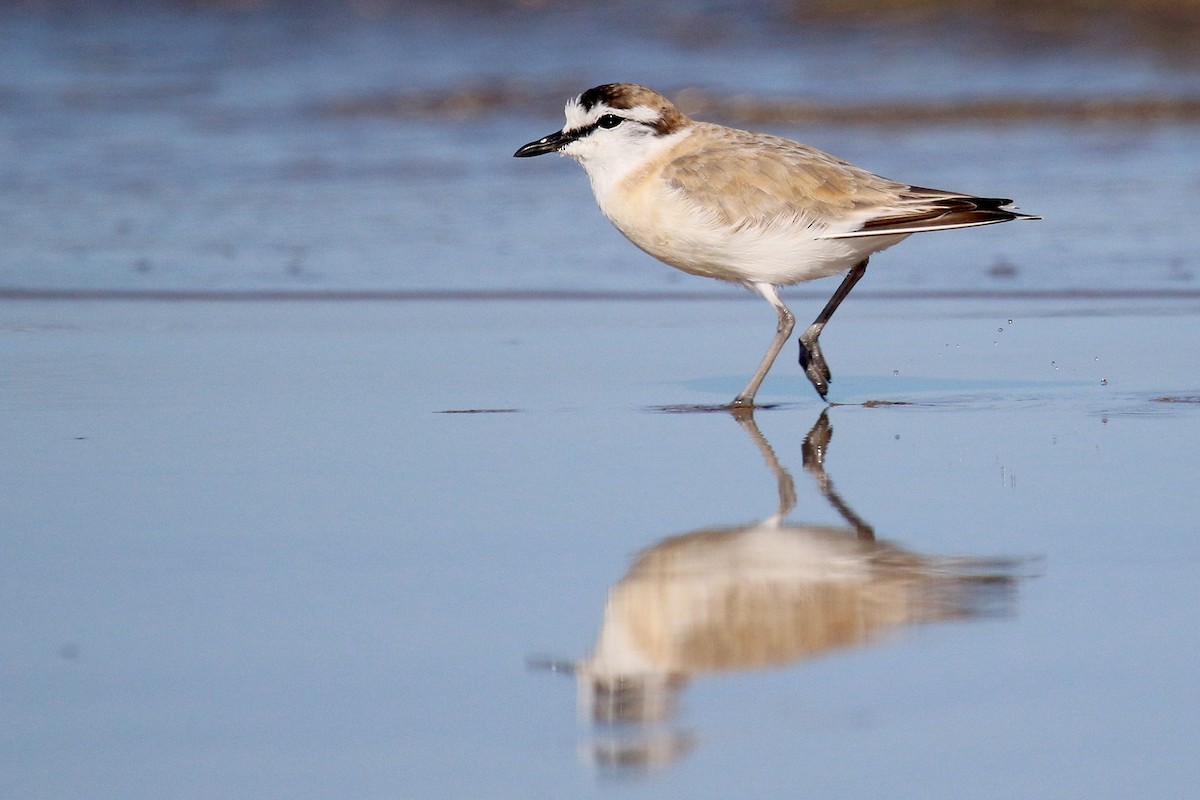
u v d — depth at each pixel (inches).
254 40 1187.9
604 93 477.4
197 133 925.8
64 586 311.0
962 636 286.2
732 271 473.4
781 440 431.5
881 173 815.1
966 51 1155.3
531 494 377.4
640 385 502.6
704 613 297.7
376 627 291.0
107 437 430.6
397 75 1093.8
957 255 683.4
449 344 559.5
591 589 311.0
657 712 256.1
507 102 1024.2
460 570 322.0
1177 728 249.4
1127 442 423.5
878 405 473.4
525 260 680.4
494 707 258.7
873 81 1082.1
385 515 359.6
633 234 480.7
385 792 231.6
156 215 745.6
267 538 342.0
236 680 267.9
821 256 463.8
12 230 711.7
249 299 620.7
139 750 243.1
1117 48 1155.3
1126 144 893.8
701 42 1179.3
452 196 792.3
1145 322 579.2
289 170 841.5
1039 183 796.0
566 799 229.8
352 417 455.8
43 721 252.1
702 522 354.9
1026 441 426.3
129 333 568.4
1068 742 245.6
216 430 439.2
